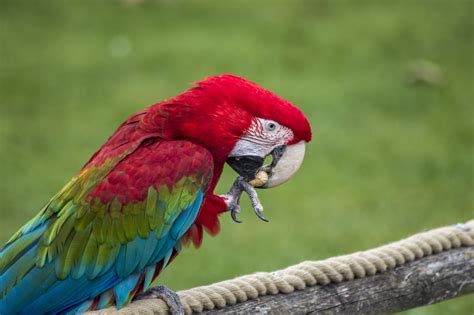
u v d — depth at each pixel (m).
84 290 5.80
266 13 22.12
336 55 19.31
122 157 5.94
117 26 20.77
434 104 16.83
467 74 18.30
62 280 5.72
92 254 5.75
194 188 5.92
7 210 12.61
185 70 18.02
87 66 18.30
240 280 5.82
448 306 10.56
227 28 20.88
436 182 13.82
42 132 15.22
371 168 14.29
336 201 13.27
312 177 14.02
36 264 5.72
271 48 19.55
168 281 11.09
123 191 5.79
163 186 5.84
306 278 5.93
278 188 13.73
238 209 6.45
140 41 19.80
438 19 21.73
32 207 12.72
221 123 6.15
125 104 16.36
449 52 19.56
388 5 23.00
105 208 5.77
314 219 12.74
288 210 13.02
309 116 16.05
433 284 6.28
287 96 16.83
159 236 5.86
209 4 22.73
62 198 5.91
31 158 14.27
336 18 21.88
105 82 17.50
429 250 6.33
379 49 19.72
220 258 11.64
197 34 20.34
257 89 6.29
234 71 18.00
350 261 6.05
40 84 17.36
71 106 16.36
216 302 5.71
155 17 21.53
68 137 15.05
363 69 18.55
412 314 10.38
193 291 5.75
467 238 6.45
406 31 20.88
